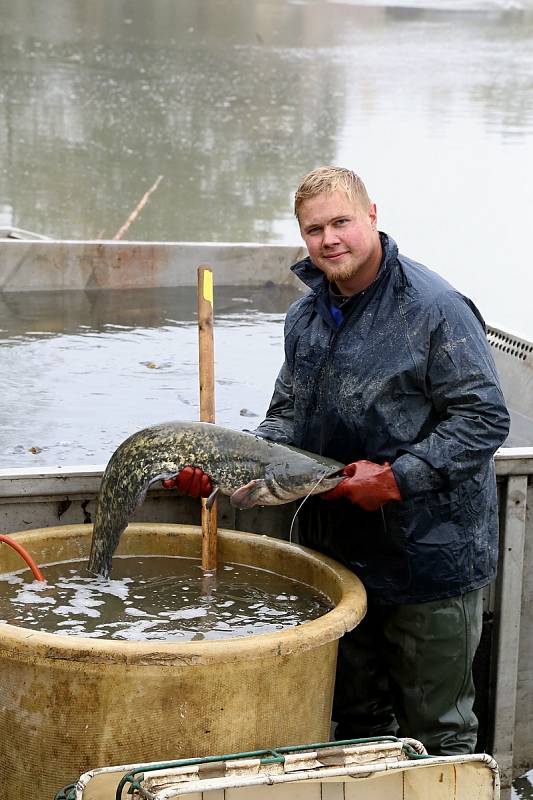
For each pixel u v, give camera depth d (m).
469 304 3.02
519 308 9.18
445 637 3.09
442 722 3.16
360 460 3.06
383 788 2.56
